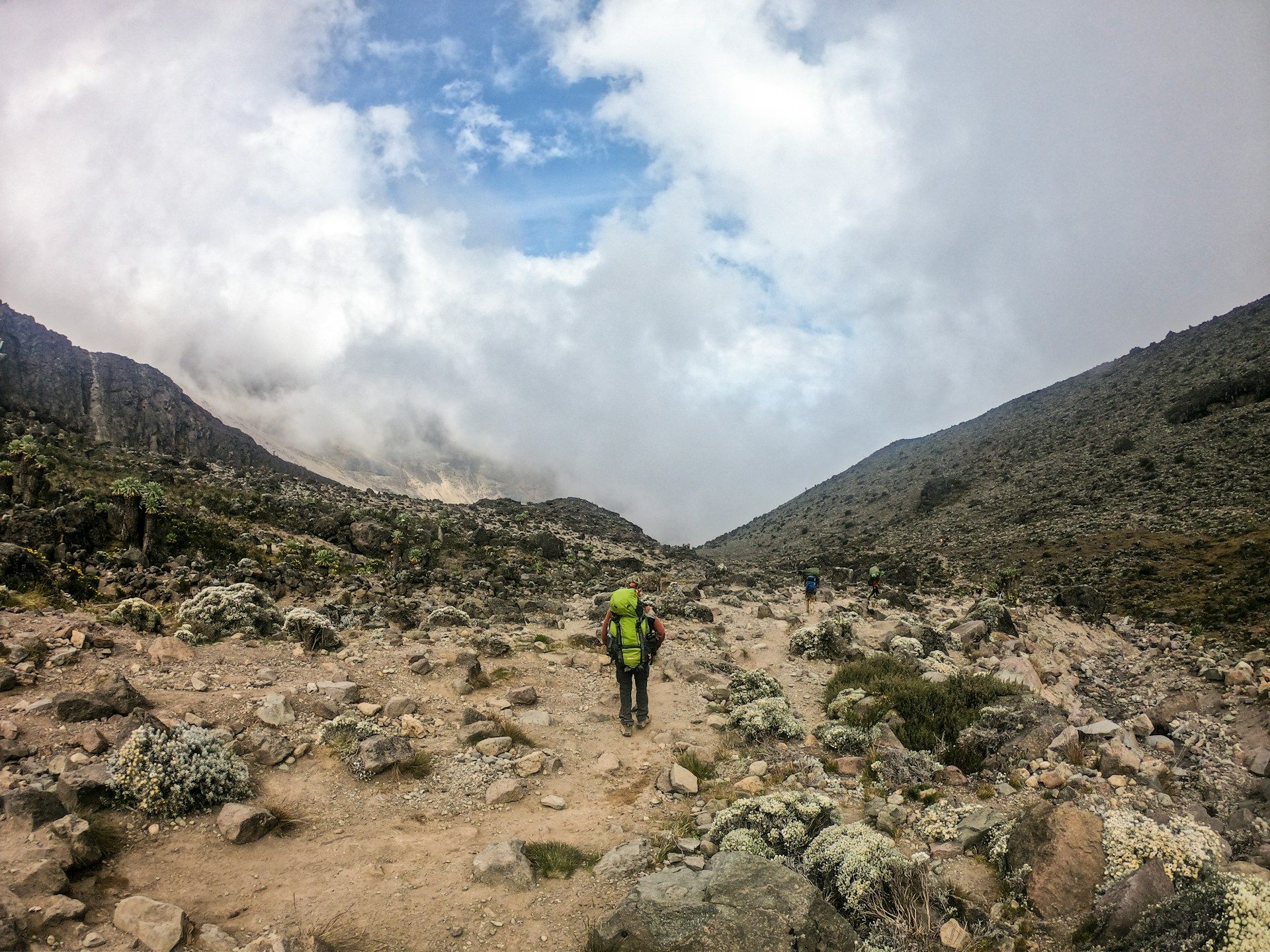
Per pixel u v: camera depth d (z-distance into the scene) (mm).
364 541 45656
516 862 5699
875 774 8023
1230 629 29500
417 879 5566
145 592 16812
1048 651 18484
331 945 4594
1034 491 93312
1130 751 7836
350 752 7691
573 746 9117
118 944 4191
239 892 5105
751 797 7359
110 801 5789
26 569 13258
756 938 4488
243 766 6754
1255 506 56906
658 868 5809
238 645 11414
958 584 53406
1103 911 4754
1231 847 5688
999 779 7602
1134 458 87375
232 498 50469
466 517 82562
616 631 10031
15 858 4660
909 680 10992
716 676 13062
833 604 27047
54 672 8398
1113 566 51438
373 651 12188
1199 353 119562
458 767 7898
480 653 13398
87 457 51469
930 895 5168
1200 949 4129
